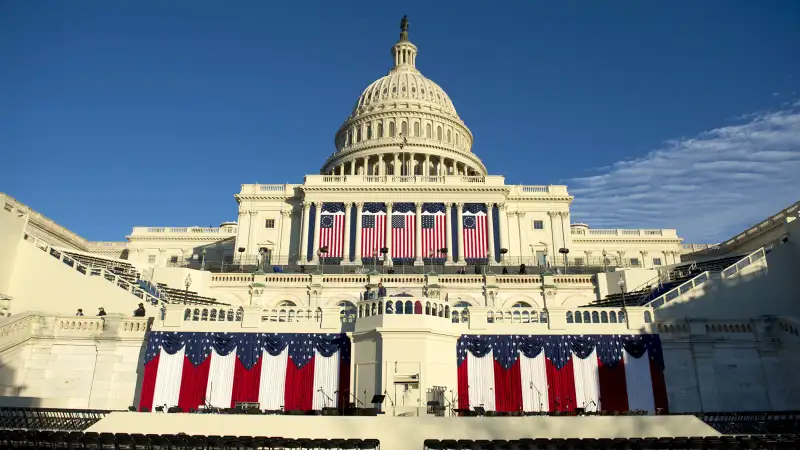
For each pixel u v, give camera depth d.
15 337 31.92
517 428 22.72
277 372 31.12
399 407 27.30
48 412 25.84
